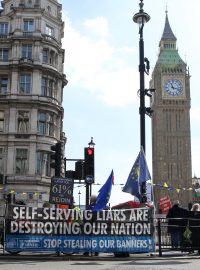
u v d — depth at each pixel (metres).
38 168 40.00
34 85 41.22
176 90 144.75
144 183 16.83
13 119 40.31
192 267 10.95
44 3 44.69
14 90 40.84
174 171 140.62
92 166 19.03
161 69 145.62
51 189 17.33
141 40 18.45
